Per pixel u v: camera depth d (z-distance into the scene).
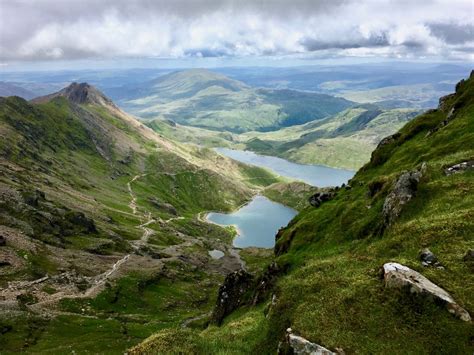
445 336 26.94
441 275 32.41
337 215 86.81
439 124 103.75
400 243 40.94
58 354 76.25
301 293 36.84
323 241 75.06
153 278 168.75
